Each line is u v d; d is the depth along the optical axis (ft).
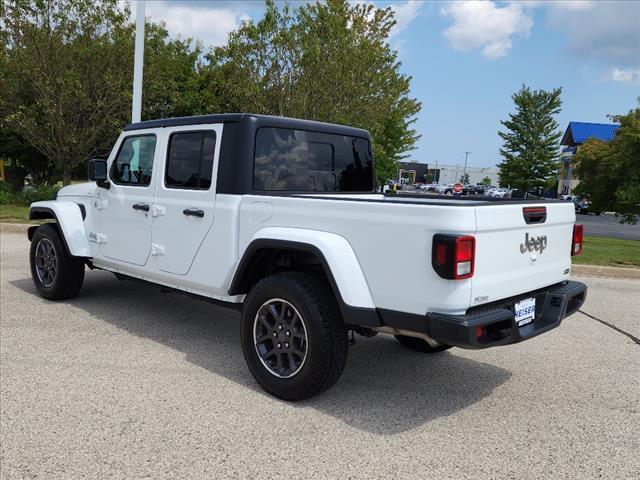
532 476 9.80
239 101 46.39
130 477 9.27
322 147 15.97
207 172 14.53
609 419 12.23
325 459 10.08
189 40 66.80
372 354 16.33
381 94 48.55
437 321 10.38
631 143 52.39
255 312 12.85
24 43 48.65
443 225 10.27
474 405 12.78
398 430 11.35
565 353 16.83
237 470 9.59
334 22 41.91
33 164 67.36
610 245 49.65
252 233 13.39
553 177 182.70
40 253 20.77
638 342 18.19
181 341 16.52
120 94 50.93
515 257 11.55
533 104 179.01
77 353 15.10
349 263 11.48
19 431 10.68
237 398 12.59
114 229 17.87
